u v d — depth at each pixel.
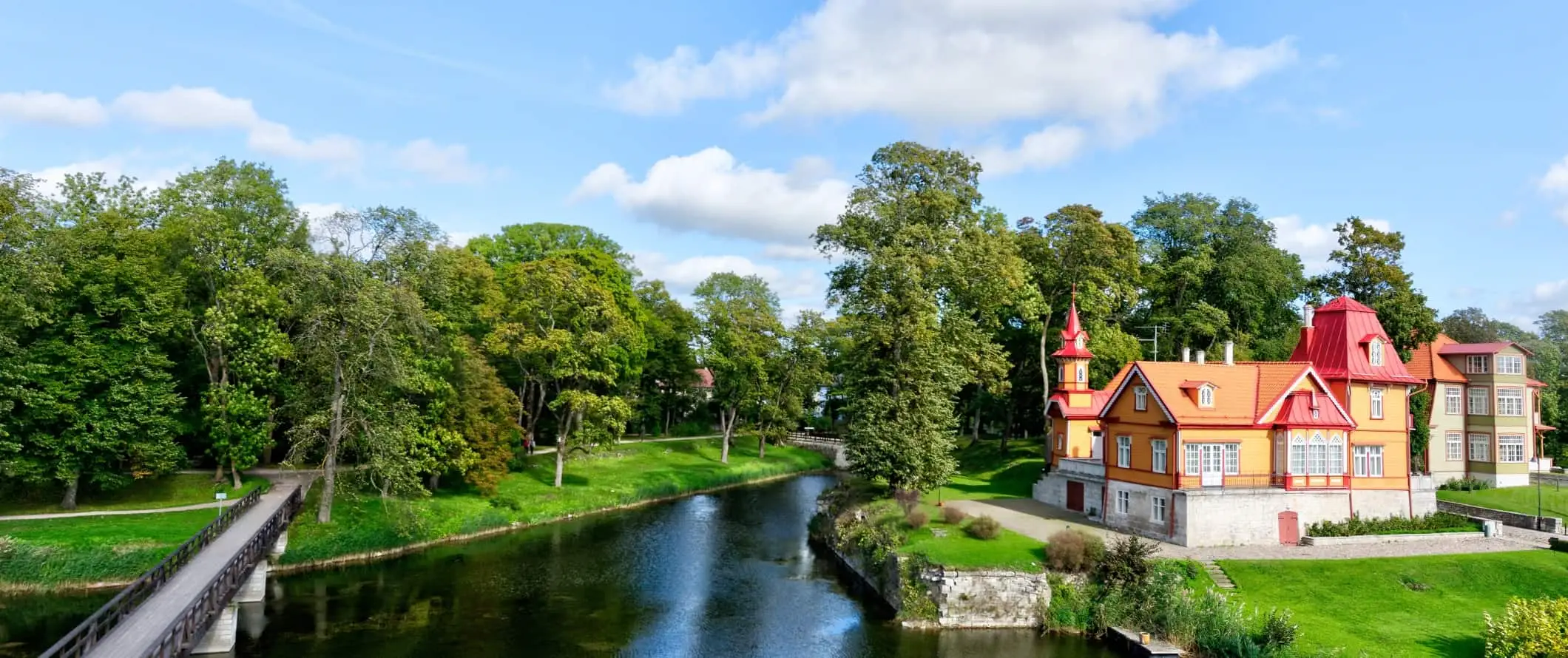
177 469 52.03
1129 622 35.78
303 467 59.75
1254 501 44.22
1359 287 65.00
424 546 50.44
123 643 25.25
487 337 62.00
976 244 63.16
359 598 40.03
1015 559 39.59
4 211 42.03
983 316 67.38
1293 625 32.00
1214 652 32.41
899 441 51.72
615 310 65.50
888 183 66.94
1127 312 80.62
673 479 73.69
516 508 58.34
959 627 37.44
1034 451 78.31
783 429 90.56
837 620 38.66
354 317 45.16
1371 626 33.50
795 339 87.69
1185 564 39.31
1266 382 47.38
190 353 53.44
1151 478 46.22
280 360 55.03
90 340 45.38
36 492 48.03
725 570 47.47
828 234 64.69
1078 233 69.00
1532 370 84.38
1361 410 48.75
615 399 63.53
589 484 67.62
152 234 49.78
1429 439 60.97
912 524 44.81
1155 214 83.44
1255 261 76.44
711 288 102.38
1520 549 42.72
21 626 33.94
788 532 58.44
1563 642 26.72
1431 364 63.31
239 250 51.81
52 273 43.16
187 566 33.69
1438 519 47.81
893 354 55.25
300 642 33.88
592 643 35.09
